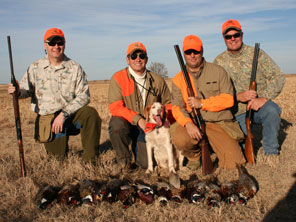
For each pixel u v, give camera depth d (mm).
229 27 4652
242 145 4895
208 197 3096
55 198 3291
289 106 10234
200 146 4148
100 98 20641
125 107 4520
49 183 3807
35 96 4602
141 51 4324
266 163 4281
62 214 3027
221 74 4258
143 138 4617
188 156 4398
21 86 4465
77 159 4633
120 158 4402
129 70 4578
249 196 3205
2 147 5816
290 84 30344
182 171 4414
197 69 4289
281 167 4137
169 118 4887
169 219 2949
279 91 4645
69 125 4559
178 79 4398
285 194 3365
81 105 4441
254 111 4688
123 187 3268
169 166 4426
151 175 4273
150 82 4629
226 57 5027
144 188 3250
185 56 4180
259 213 2996
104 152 5410
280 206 3117
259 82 4875
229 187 3186
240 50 4855
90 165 4289
